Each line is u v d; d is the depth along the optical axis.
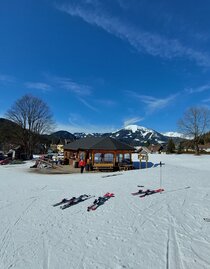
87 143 35.56
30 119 60.31
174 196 15.87
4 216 12.53
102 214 12.64
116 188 18.56
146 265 7.83
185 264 7.84
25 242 9.56
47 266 7.86
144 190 17.72
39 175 27.91
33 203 14.95
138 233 10.23
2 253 8.70
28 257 8.42
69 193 17.42
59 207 14.03
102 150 32.75
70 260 8.21
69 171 31.95
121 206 13.84
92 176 25.97
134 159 57.88
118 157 33.66
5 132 62.16
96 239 9.76
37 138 62.22
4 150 69.00
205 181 21.52
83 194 16.98
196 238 9.68
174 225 10.98
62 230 10.70
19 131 59.88
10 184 21.28
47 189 18.95
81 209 13.58
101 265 7.89
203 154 81.62
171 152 96.94
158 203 14.29
